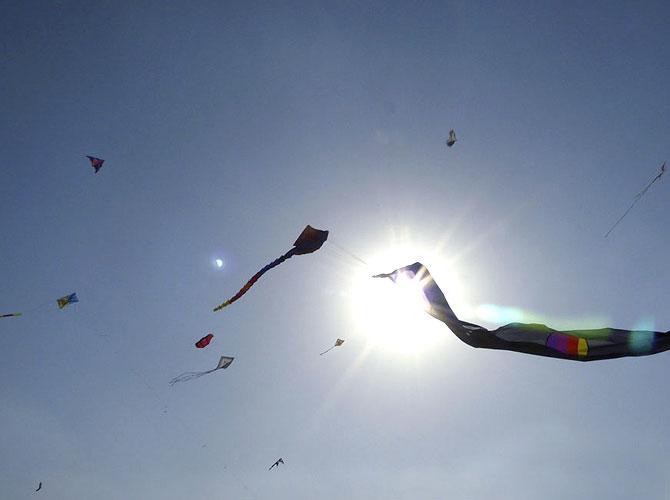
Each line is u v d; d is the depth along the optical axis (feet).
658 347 17.25
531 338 17.93
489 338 17.92
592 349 17.49
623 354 17.37
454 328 18.29
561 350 17.62
